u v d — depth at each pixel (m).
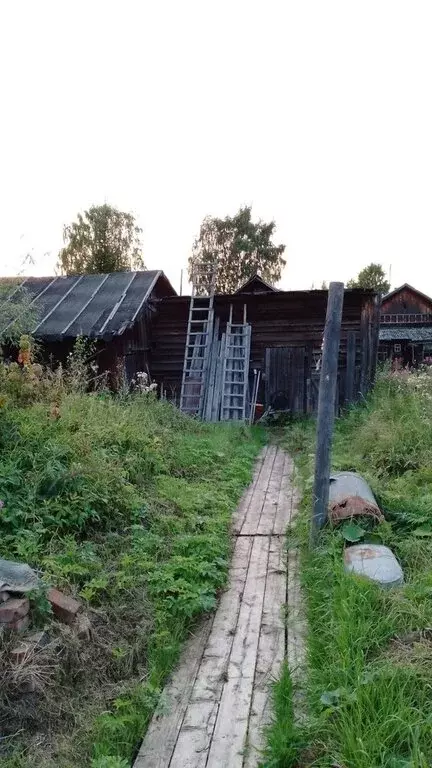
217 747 2.85
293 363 13.36
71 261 28.28
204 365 12.88
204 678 3.43
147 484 6.24
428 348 27.78
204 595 4.25
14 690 2.93
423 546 4.39
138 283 13.72
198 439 8.98
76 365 8.82
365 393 12.41
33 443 5.43
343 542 4.60
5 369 6.84
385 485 5.89
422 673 2.85
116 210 28.62
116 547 4.74
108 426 6.83
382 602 3.55
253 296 13.30
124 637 3.69
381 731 2.53
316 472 4.89
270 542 5.49
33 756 2.70
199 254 34.69
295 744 2.71
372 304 12.70
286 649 3.67
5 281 10.25
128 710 3.06
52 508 4.73
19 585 3.48
